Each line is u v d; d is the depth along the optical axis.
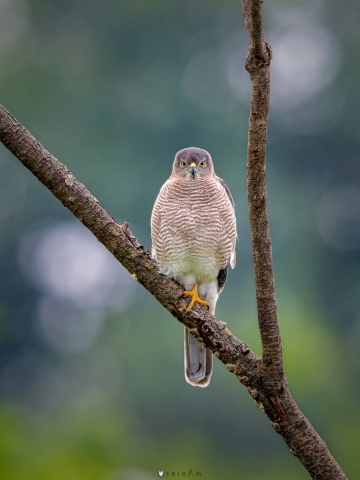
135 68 22.23
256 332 14.11
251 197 5.32
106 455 9.49
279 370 5.47
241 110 21.31
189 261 7.64
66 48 22.28
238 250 17.48
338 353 16.19
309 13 23.89
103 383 16.61
